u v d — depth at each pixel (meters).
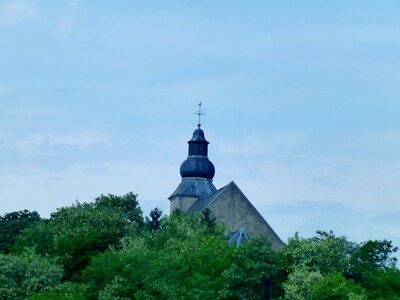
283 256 160.25
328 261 161.12
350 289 144.25
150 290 143.62
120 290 145.62
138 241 164.38
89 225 185.50
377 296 146.88
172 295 142.25
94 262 153.75
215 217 195.62
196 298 141.62
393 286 149.12
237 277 147.12
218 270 151.50
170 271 148.25
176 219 178.75
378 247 160.00
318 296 145.12
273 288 155.12
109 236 178.62
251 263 149.25
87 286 149.75
